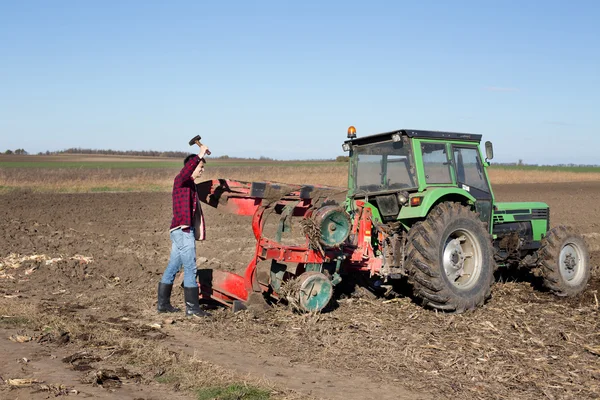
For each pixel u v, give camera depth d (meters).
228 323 6.77
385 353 5.71
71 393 4.45
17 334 6.14
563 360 5.57
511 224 8.92
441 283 7.13
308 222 7.03
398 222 7.66
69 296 8.31
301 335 6.32
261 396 4.44
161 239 13.96
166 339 6.16
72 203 21.12
